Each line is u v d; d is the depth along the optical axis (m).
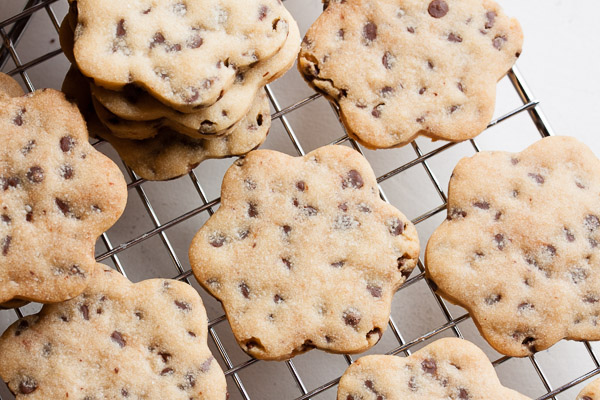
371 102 0.47
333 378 0.50
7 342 0.45
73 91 0.47
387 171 0.51
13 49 0.49
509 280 0.47
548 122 0.49
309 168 0.47
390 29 0.47
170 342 0.46
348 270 0.46
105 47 0.44
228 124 0.45
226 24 0.44
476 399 0.46
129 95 0.44
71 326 0.46
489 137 0.51
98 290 0.46
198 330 0.46
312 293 0.46
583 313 0.47
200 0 0.44
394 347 0.51
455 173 0.47
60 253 0.44
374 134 0.47
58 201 0.44
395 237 0.47
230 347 0.50
